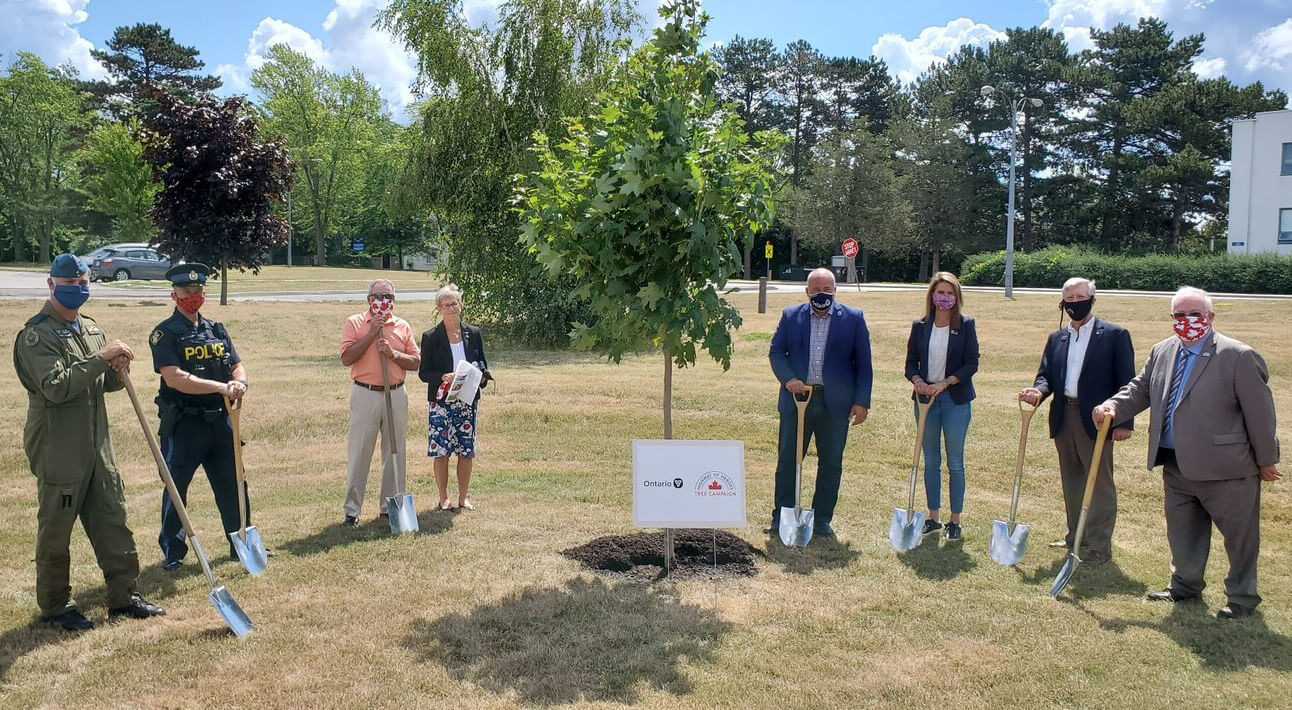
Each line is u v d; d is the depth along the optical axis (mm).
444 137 18047
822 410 6273
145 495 7324
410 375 13250
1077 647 4398
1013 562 5738
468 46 17953
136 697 3809
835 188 52062
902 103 57031
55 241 61656
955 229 52812
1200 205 46812
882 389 12336
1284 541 6320
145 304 22219
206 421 5512
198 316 5637
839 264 41031
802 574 5512
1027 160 53125
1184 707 3785
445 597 4980
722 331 5445
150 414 10242
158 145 20781
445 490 6883
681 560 5734
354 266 70875
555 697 3838
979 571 5598
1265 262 31391
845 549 6039
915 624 4695
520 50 18047
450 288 6809
